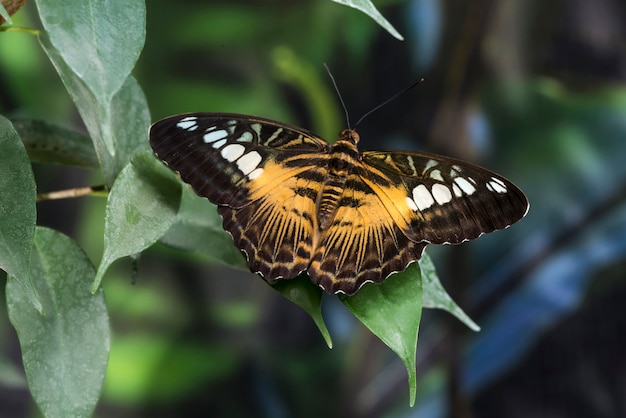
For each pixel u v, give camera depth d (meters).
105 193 0.69
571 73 1.18
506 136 1.19
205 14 1.15
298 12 1.16
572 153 1.18
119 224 0.65
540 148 1.18
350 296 0.66
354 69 1.18
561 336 1.18
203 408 1.17
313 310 0.67
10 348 1.10
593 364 1.17
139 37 0.62
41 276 0.66
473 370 1.19
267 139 0.69
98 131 0.67
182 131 0.68
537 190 1.19
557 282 1.18
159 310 1.16
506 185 0.68
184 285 1.17
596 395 1.17
